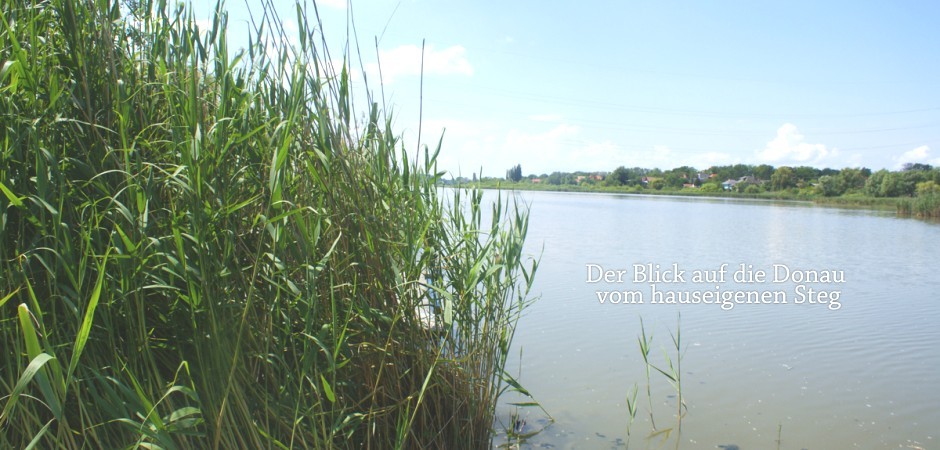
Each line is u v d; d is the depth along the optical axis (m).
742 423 4.45
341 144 2.95
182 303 2.35
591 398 4.94
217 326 2.27
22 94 2.24
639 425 4.41
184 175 2.27
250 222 2.63
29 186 2.21
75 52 2.37
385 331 2.95
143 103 2.56
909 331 7.04
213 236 2.35
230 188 2.46
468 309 3.40
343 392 2.83
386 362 2.95
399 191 3.20
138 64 2.66
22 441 2.06
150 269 2.26
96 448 2.21
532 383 5.29
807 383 5.29
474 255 3.54
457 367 3.24
